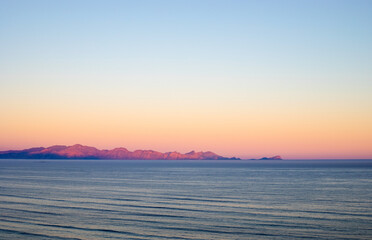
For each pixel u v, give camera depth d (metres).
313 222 30.44
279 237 25.41
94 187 63.12
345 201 43.41
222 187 63.25
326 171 131.38
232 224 29.70
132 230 27.48
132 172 124.12
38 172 119.25
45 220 31.09
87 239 24.77
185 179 86.00
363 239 24.86
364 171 129.62
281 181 78.38
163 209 37.53
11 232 26.52
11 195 49.59
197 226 28.92
